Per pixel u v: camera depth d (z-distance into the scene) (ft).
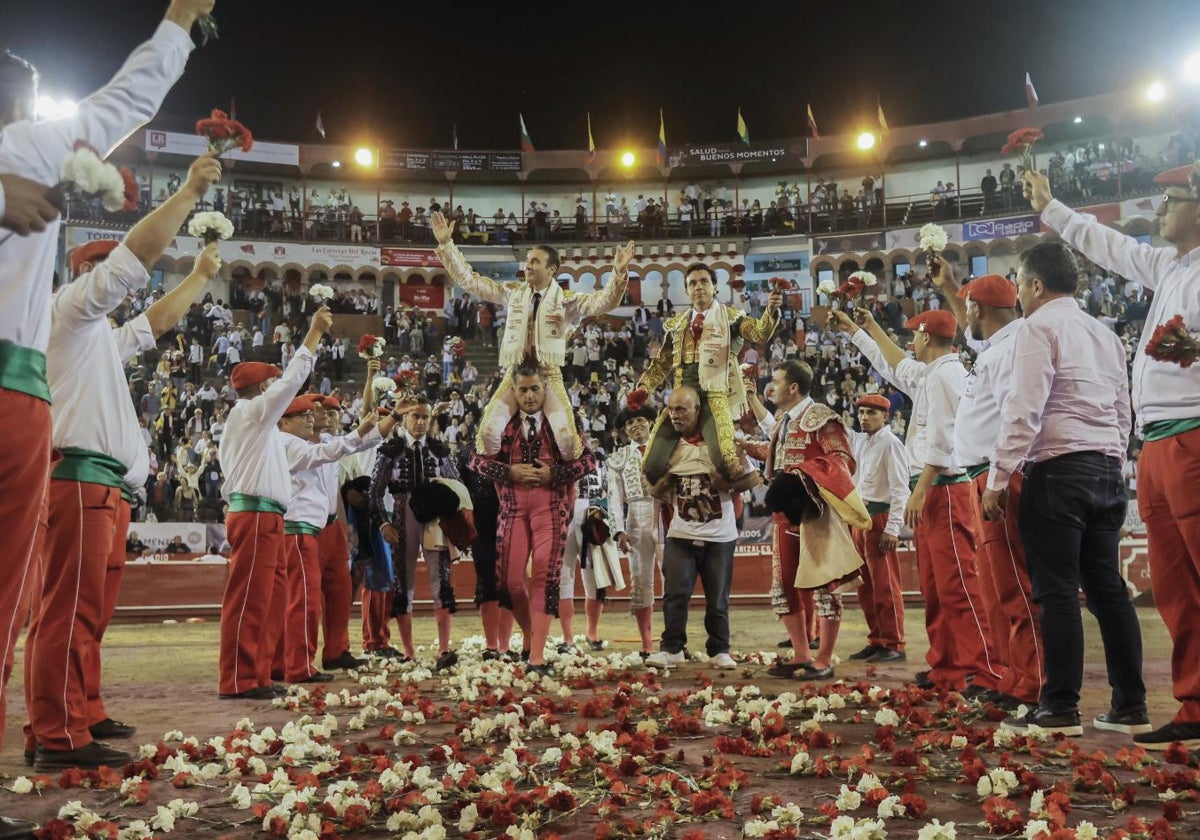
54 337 12.51
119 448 13.20
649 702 16.38
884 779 10.87
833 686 18.06
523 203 121.70
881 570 25.86
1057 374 13.93
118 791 11.22
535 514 21.75
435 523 25.46
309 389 85.66
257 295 106.52
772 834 8.70
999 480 13.73
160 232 12.23
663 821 9.16
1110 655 13.98
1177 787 10.26
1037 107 113.91
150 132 110.83
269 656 20.42
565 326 22.86
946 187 114.52
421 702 16.49
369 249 113.70
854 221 115.14
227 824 10.00
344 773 11.68
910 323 20.11
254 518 19.38
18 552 8.94
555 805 10.02
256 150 115.96
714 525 23.54
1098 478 13.73
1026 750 12.32
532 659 21.08
